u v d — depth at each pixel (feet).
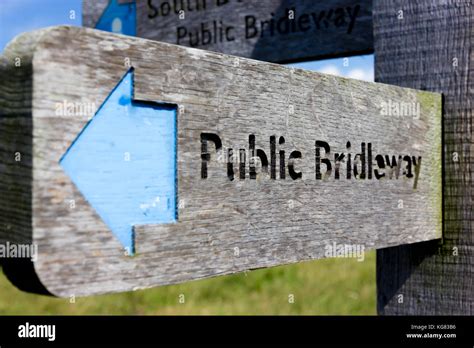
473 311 6.19
